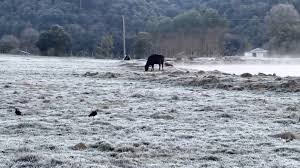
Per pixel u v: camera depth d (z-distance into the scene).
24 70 84.06
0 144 20.61
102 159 17.94
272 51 195.50
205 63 128.75
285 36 195.25
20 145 20.42
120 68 94.50
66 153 18.88
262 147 20.20
